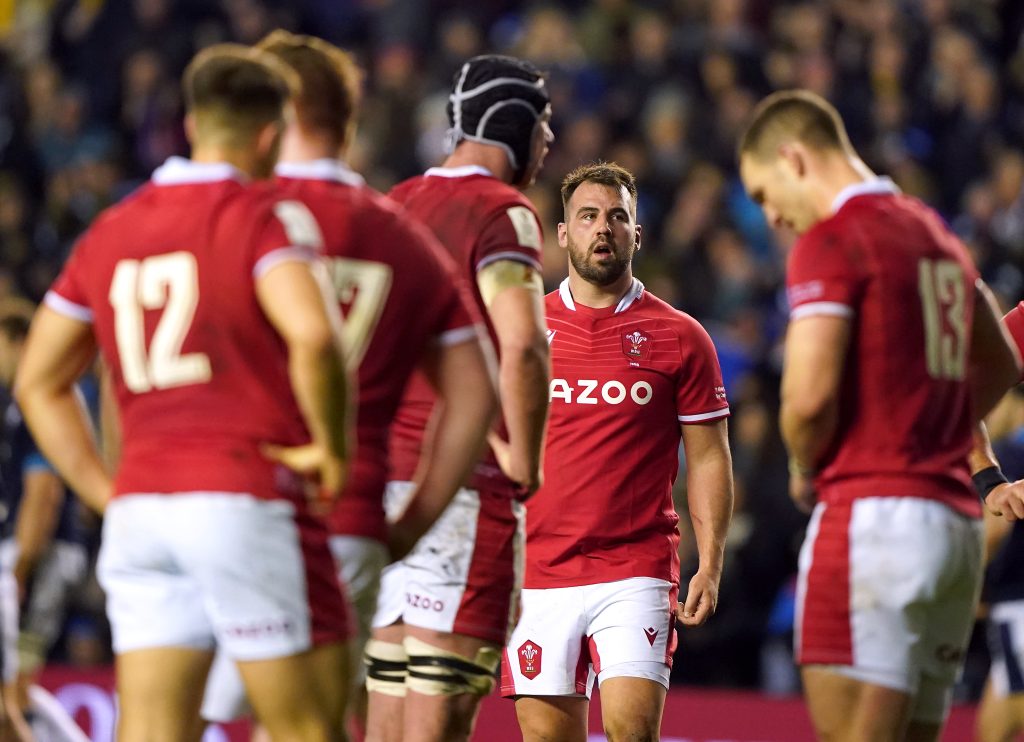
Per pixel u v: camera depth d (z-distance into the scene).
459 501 14.98
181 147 46.56
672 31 46.97
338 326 11.19
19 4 51.94
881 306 13.41
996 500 15.31
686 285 39.44
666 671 18.02
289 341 10.97
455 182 15.05
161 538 11.19
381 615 15.47
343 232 12.34
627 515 18.20
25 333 25.59
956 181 45.56
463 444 12.51
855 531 13.48
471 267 14.63
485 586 15.02
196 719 11.59
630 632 17.86
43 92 47.69
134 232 11.55
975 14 49.88
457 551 14.95
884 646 13.42
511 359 14.28
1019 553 23.98
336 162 12.73
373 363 12.34
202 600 11.37
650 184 42.69
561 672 18.27
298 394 11.01
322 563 11.36
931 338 13.60
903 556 13.37
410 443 14.91
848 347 13.45
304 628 11.20
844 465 13.64
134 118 47.16
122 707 11.52
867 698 13.46
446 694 14.93
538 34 47.16
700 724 27.69
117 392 11.66
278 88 11.93
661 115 43.72
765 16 49.25
